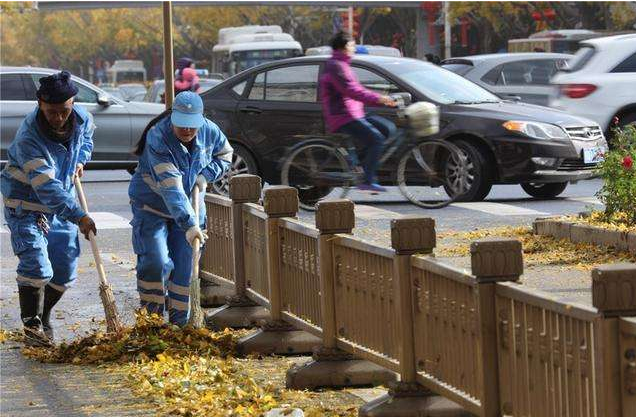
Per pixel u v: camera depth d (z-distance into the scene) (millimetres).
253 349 13648
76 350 13914
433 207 26688
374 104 26500
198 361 13070
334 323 12016
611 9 85562
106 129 35406
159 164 14023
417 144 26609
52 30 169250
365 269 11148
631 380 7250
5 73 35875
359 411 10523
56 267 15125
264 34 78625
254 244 14664
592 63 33125
